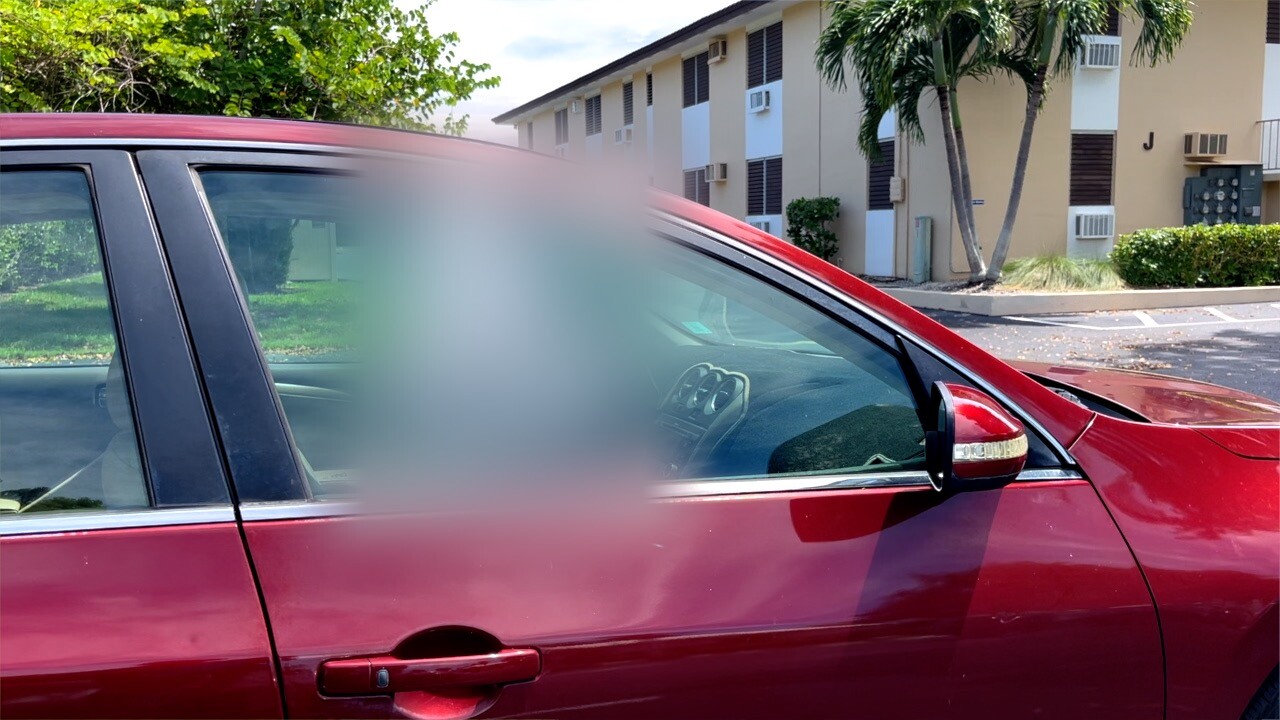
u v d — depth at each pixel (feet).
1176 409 6.94
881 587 4.84
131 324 4.33
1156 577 5.23
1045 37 46.85
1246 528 5.51
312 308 4.78
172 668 3.94
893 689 4.83
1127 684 5.19
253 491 4.32
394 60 32.50
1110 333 39.04
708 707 4.56
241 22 29.96
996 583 5.00
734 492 5.00
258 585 4.15
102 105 26.63
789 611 4.68
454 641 4.29
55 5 25.16
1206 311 45.09
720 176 77.36
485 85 33.76
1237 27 56.85
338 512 4.43
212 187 4.63
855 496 5.09
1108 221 56.03
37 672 3.82
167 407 4.27
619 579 4.57
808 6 65.26
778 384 6.47
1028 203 55.11
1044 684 5.07
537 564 4.51
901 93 50.49
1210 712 5.35
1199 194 56.44
